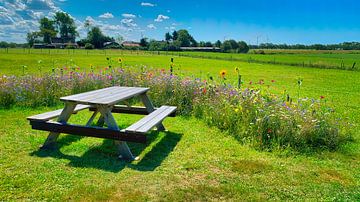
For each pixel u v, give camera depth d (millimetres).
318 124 6145
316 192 4078
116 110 7395
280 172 4668
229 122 6617
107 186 4008
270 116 6016
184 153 5359
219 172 4586
